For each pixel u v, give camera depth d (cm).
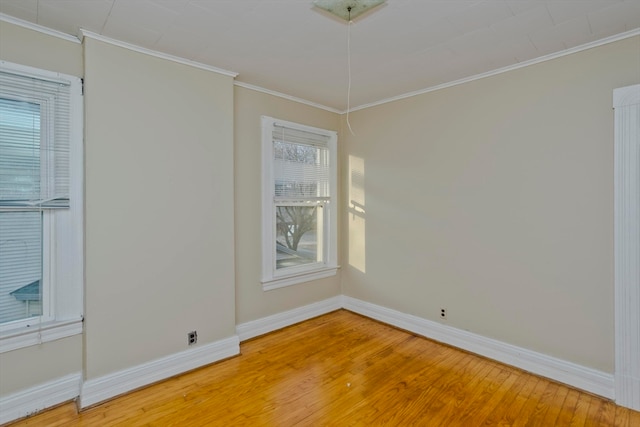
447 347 311
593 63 232
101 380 227
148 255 247
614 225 224
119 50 232
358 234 395
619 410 217
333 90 334
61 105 221
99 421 206
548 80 252
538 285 261
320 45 238
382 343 319
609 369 230
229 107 289
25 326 214
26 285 218
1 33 201
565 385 246
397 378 257
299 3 187
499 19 202
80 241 229
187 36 225
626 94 217
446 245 316
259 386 246
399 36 223
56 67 218
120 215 234
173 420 208
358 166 393
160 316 253
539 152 257
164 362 254
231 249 293
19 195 210
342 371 267
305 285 380
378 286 376
